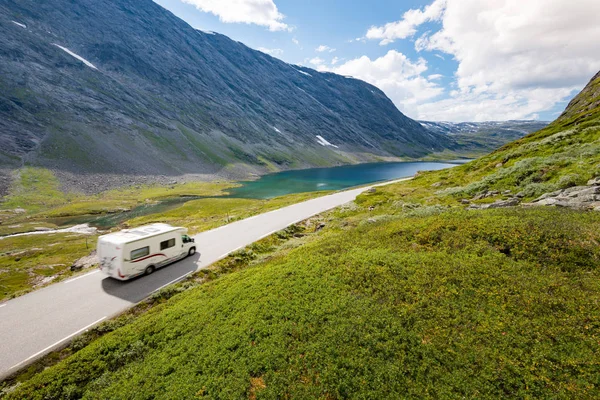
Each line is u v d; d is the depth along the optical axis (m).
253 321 14.89
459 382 9.58
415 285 14.97
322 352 11.93
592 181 26.33
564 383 8.91
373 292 15.29
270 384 11.11
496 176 42.69
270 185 160.50
